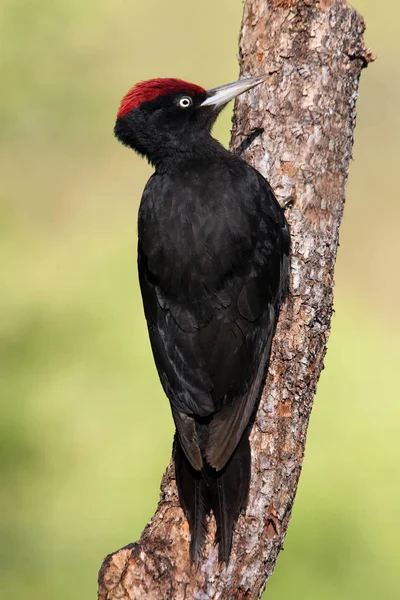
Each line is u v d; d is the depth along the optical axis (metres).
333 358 15.90
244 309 9.05
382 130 21.53
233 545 8.34
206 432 8.80
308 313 8.96
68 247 16.81
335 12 9.29
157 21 19.92
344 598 12.58
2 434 14.18
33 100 17.27
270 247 9.16
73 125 17.95
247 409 8.56
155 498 13.84
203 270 9.12
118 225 18.42
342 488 13.42
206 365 8.95
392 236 20.41
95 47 17.53
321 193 9.19
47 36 16.88
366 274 19.81
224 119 18.03
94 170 19.05
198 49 20.42
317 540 12.90
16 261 16.12
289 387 8.77
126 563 8.07
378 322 18.67
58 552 13.77
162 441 14.31
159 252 9.30
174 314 9.16
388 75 21.81
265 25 9.47
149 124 10.20
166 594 8.04
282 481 8.59
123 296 15.51
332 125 9.24
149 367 14.88
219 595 8.20
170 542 8.26
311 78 9.27
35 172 18.55
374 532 13.02
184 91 10.14
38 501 13.98
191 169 9.73
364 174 21.17
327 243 9.16
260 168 9.42
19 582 13.65
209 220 9.23
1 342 14.84
